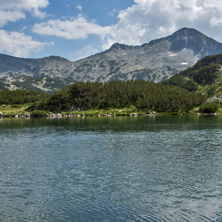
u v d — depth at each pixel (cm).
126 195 3694
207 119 19488
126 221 2945
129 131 11650
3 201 3541
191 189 3916
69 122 17550
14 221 2984
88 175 4678
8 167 5312
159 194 3725
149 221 2941
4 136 10288
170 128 12862
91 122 17362
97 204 3403
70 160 5900
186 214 3106
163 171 4903
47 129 12888
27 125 15400
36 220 3002
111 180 4372
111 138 9469
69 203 3450
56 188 4016
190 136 9856
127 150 7106
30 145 8069
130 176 4588
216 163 5531
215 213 3134
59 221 2975
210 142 8394
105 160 5872
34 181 4372
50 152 6906
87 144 8175
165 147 7538
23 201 3534
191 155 6381
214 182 4241
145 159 5947
